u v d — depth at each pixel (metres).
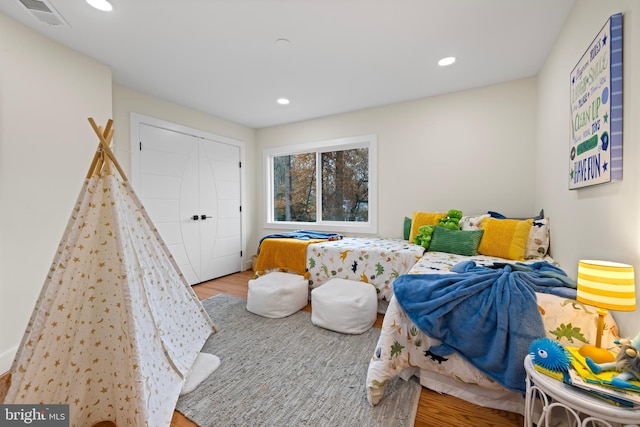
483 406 1.38
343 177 3.86
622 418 0.80
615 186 1.20
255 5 1.67
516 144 2.74
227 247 4.02
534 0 1.64
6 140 1.78
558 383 0.94
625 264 1.12
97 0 1.62
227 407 1.38
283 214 4.41
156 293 1.65
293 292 2.59
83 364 1.29
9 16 1.77
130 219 1.53
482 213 2.91
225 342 2.03
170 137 3.25
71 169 2.15
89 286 1.29
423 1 1.64
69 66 2.13
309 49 2.17
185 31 1.94
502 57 2.29
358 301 2.20
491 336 1.31
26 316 1.87
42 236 1.96
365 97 3.15
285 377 1.62
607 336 1.13
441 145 3.10
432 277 1.64
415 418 1.31
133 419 1.23
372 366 1.45
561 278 1.47
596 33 1.38
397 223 3.39
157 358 1.44
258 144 4.49
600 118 1.27
